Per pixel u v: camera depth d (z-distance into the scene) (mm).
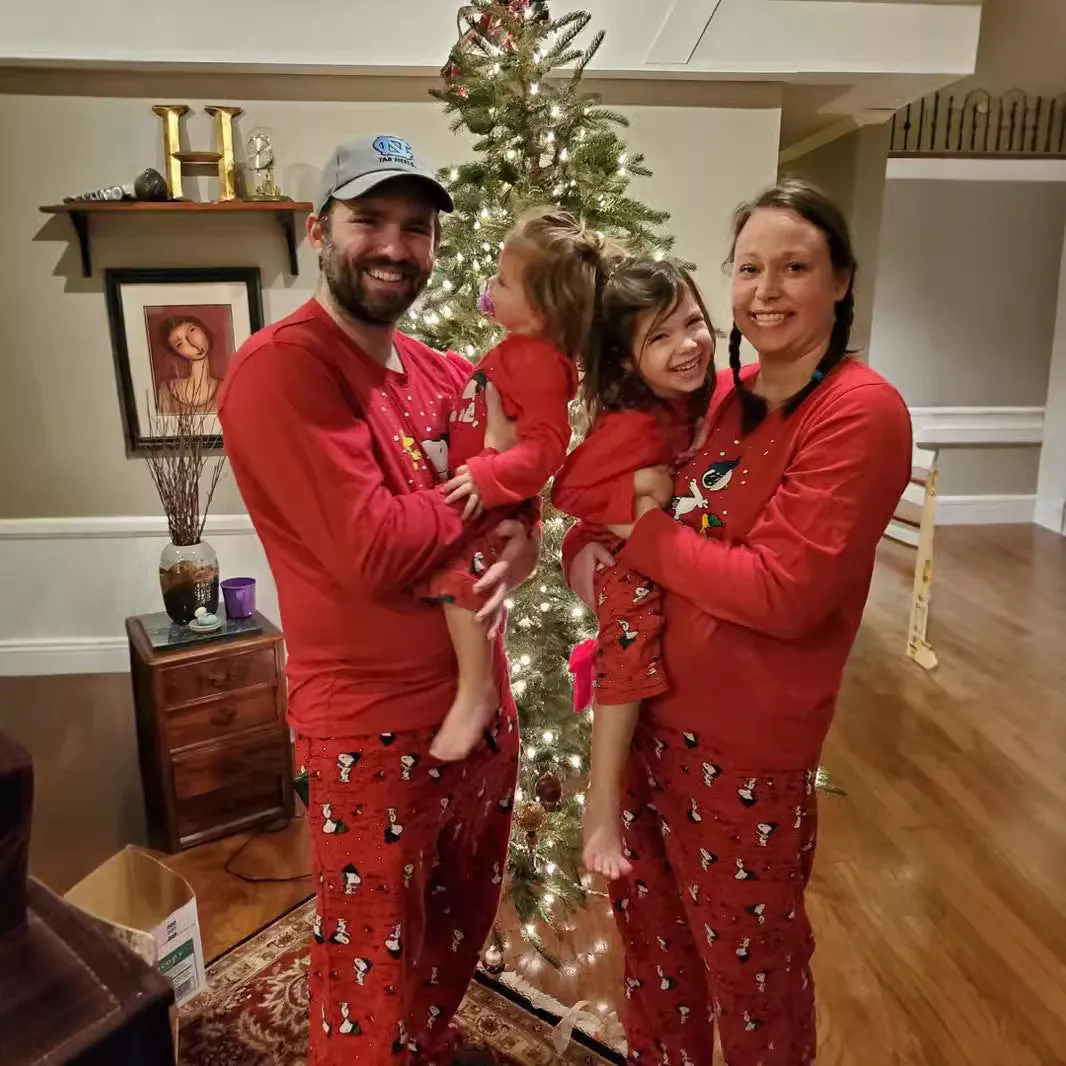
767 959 1374
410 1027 1581
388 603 1293
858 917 2342
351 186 1223
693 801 1333
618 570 1320
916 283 5695
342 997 1399
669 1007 1576
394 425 1338
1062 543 5656
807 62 3256
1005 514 6121
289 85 3281
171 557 2658
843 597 1213
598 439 1297
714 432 1347
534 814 2035
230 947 2215
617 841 1347
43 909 756
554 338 1315
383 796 1331
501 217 2086
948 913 2359
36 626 3670
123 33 3000
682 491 1331
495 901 1647
